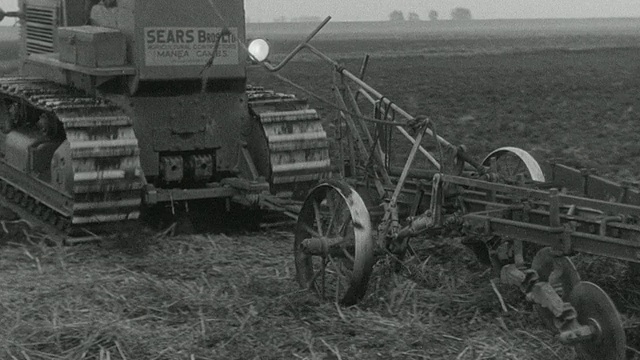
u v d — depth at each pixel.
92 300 7.32
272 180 10.21
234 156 10.40
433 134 7.67
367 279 7.13
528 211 6.85
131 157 9.25
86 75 10.23
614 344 5.81
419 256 8.54
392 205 7.62
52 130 10.38
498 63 47.50
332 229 7.64
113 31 9.63
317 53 8.78
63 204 9.53
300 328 6.71
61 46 10.16
